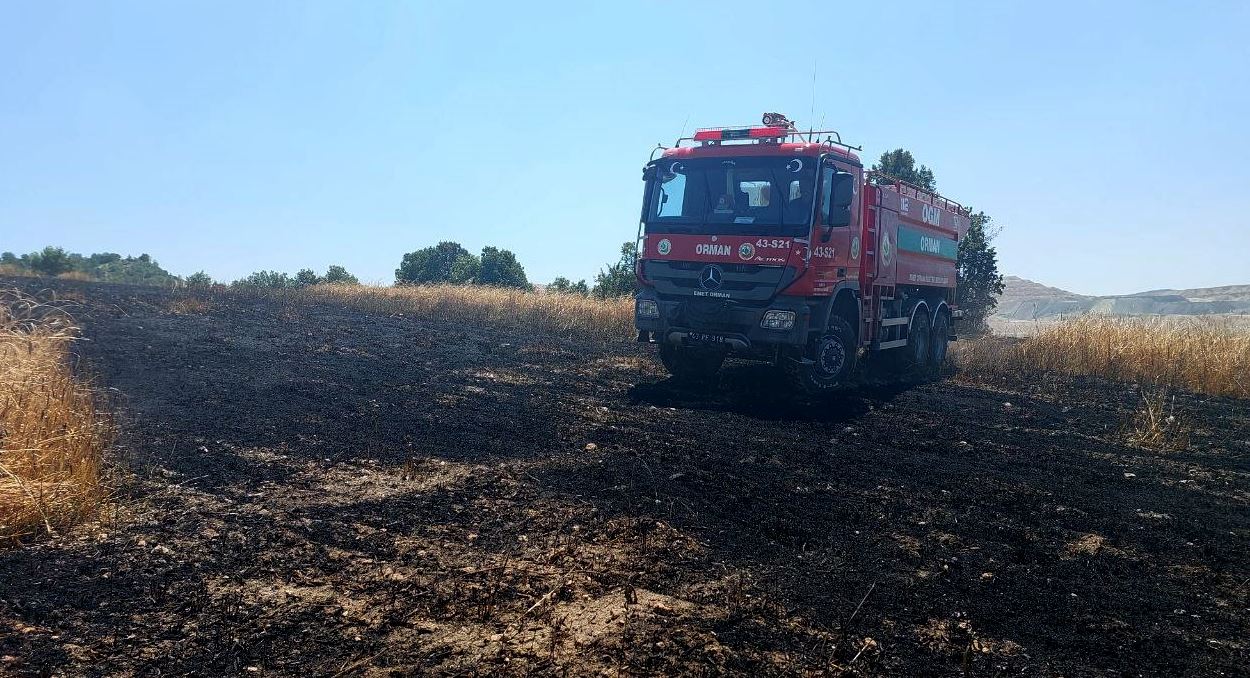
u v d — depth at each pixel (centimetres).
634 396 983
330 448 646
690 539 471
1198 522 558
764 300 978
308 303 2228
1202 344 1448
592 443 711
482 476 586
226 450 620
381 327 1720
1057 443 818
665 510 525
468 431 739
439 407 849
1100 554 481
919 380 1287
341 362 1146
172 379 913
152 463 568
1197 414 1062
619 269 2586
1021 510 569
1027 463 719
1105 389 1268
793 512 536
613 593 386
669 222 1040
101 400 766
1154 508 591
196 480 538
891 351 1321
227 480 543
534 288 2962
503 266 3422
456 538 455
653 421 827
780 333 970
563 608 366
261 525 460
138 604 350
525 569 412
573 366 1252
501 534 465
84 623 330
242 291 2511
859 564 445
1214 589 433
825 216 980
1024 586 424
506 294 2267
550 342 1611
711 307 1004
